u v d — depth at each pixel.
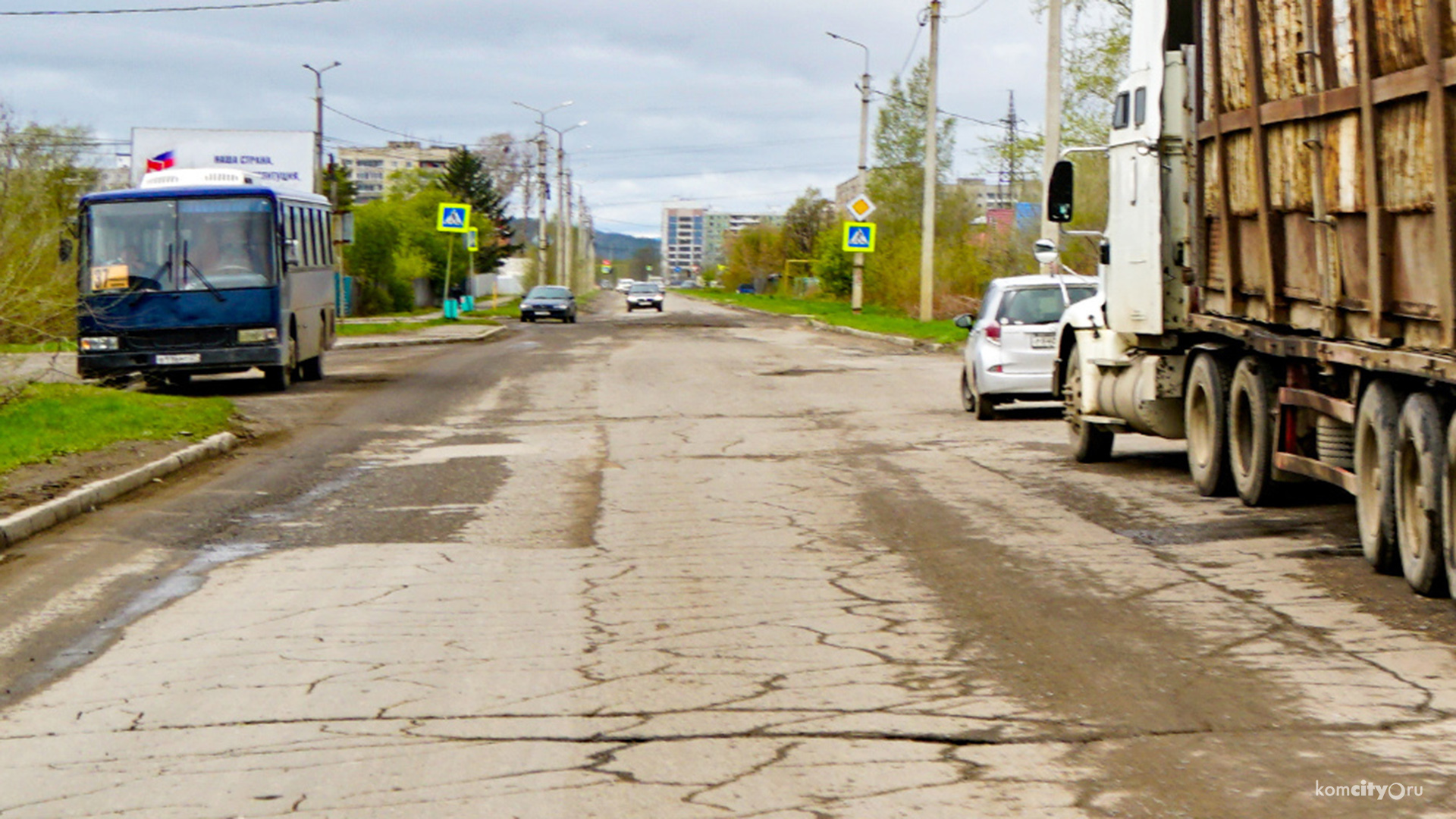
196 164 61.53
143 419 18.39
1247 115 10.79
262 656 7.41
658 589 8.94
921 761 5.50
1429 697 6.23
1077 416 15.43
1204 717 6.01
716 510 12.26
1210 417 12.41
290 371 28.70
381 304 71.56
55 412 18.67
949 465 15.20
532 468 15.38
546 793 5.24
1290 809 4.89
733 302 104.81
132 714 6.41
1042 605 8.26
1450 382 7.45
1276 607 8.08
